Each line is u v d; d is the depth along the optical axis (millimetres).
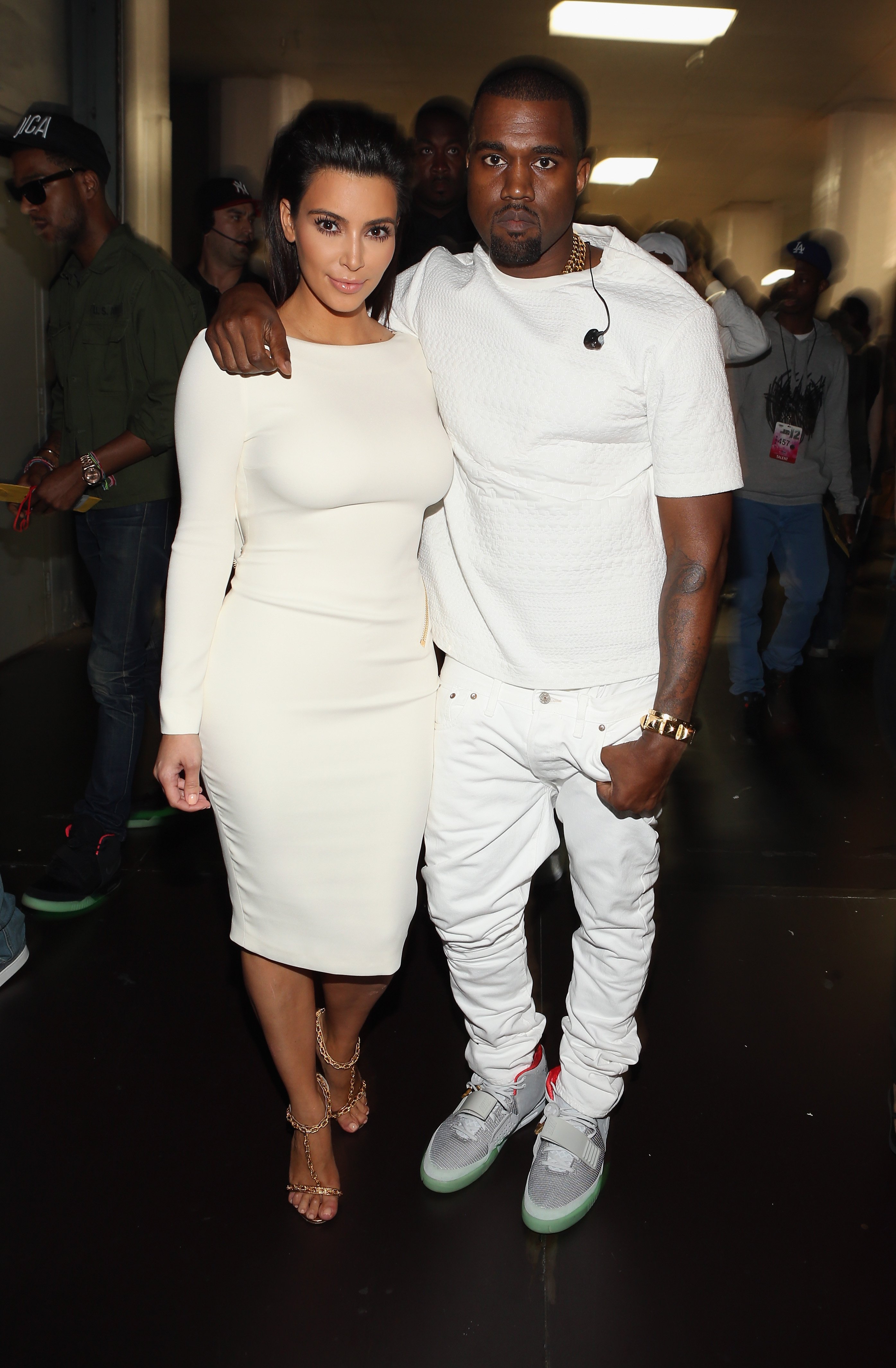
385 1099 2107
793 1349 1562
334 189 1464
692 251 3855
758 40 8602
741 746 4195
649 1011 2396
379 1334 1583
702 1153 1960
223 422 1497
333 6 7816
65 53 5172
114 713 2812
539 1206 1773
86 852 2801
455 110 2959
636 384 1486
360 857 1663
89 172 2664
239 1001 2402
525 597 1593
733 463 1517
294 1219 1798
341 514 1551
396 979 2531
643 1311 1624
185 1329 1588
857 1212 1821
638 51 8898
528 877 1797
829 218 10977
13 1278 1673
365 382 1569
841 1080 2166
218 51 8820
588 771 1613
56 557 5504
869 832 3371
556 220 1491
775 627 6211
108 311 2684
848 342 6082
